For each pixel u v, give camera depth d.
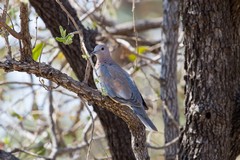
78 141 15.62
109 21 18.16
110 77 10.78
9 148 14.34
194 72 10.12
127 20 21.27
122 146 11.81
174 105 12.98
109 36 15.10
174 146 12.64
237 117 10.25
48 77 8.70
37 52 11.25
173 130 12.80
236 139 10.34
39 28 14.55
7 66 8.48
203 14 10.00
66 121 16.80
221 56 10.02
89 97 9.02
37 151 14.01
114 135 11.83
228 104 10.07
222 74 10.02
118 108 9.11
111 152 11.99
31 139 14.90
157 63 14.43
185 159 10.08
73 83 8.85
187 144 10.12
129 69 16.27
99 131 15.41
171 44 13.16
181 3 10.40
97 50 11.45
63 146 14.86
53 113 15.26
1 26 8.56
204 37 10.04
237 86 10.42
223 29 10.04
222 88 10.00
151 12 22.33
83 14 15.27
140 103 10.53
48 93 14.43
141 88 16.36
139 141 9.27
